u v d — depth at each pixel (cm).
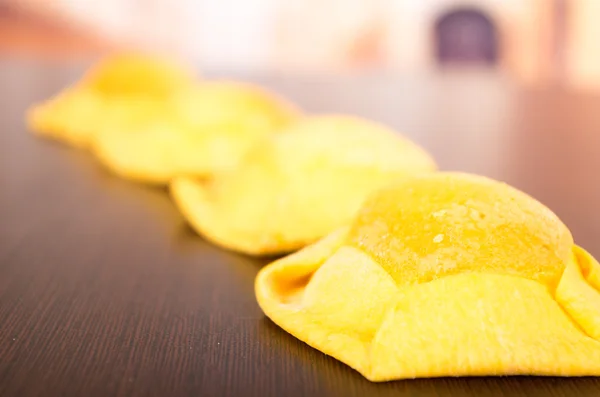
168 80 38
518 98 63
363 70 112
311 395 12
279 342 14
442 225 13
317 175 20
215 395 12
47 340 14
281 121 29
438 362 12
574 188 28
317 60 124
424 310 13
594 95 67
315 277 15
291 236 19
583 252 14
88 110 37
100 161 32
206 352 14
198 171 27
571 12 114
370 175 20
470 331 12
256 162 21
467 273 13
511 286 13
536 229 13
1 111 48
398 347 12
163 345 14
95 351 14
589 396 12
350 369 13
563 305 13
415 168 21
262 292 15
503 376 13
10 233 22
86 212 24
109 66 38
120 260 19
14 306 16
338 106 54
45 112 41
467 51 117
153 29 118
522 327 13
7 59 99
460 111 53
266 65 114
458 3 116
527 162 33
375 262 14
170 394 12
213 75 81
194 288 17
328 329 14
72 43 115
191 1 119
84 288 17
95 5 115
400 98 61
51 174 30
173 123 28
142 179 28
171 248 20
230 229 20
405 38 120
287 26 122
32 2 111
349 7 121
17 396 12
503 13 115
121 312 16
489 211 13
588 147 38
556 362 12
